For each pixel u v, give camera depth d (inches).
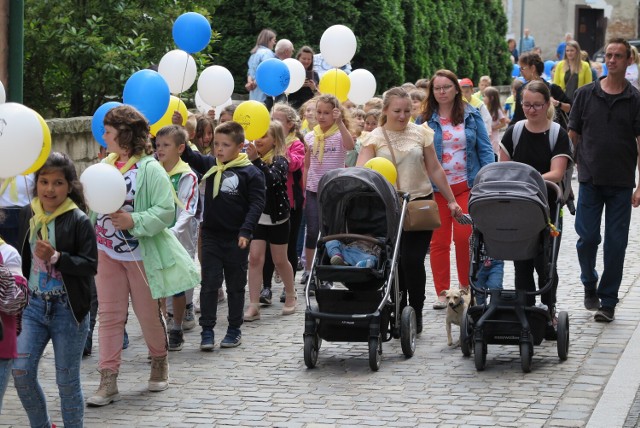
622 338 436.8
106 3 693.9
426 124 491.2
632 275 570.3
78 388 310.8
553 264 401.4
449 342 431.8
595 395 361.4
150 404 358.3
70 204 304.7
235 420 340.5
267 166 482.9
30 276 304.7
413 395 364.8
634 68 1065.5
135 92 416.5
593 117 456.1
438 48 1331.2
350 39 628.1
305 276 555.5
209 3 783.7
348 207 422.9
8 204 397.7
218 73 525.0
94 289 421.4
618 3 2507.4
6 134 271.7
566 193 443.8
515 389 369.7
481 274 462.0
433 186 488.1
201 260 436.5
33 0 677.3
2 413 348.5
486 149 491.2
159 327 369.7
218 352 428.5
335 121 540.4
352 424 334.6
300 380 386.6
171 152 429.1
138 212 350.9
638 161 459.8
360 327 397.7
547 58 2492.6
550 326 411.2
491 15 1603.1
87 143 663.8
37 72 715.4
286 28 1015.0
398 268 433.1
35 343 302.0
